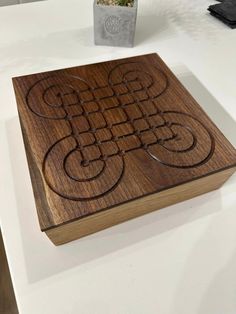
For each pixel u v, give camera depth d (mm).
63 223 364
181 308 390
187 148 438
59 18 835
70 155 424
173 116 482
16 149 538
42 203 379
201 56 745
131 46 753
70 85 529
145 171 410
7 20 817
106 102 500
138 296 397
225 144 446
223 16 837
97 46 756
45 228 359
